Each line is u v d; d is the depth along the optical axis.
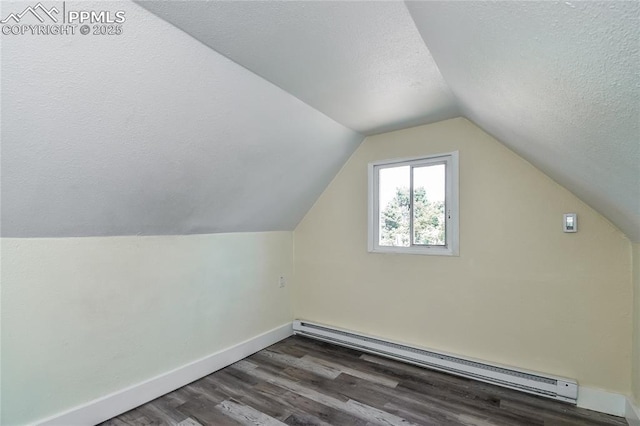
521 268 2.05
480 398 1.94
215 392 2.06
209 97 1.55
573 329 1.89
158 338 2.05
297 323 3.12
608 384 1.78
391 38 1.30
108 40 1.12
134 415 1.81
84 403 1.69
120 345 1.86
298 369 2.38
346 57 1.46
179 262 2.20
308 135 2.28
